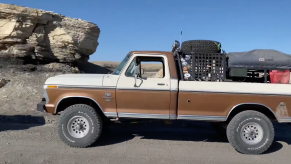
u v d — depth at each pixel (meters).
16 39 20.55
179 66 5.77
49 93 5.58
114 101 5.58
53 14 23.28
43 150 5.31
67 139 5.53
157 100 5.54
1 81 13.66
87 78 5.66
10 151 5.18
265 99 5.48
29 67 19.22
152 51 5.79
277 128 8.05
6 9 20.09
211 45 5.75
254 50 5.76
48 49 23.47
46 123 7.86
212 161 5.04
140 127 7.59
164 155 5.27
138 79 5.59
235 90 5.47
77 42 24.86
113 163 4.73
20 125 7.45
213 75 5.71
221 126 6.78
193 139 6.56
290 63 5.57
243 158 5.28
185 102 5.55
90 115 5.54
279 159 5.27
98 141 6.08
